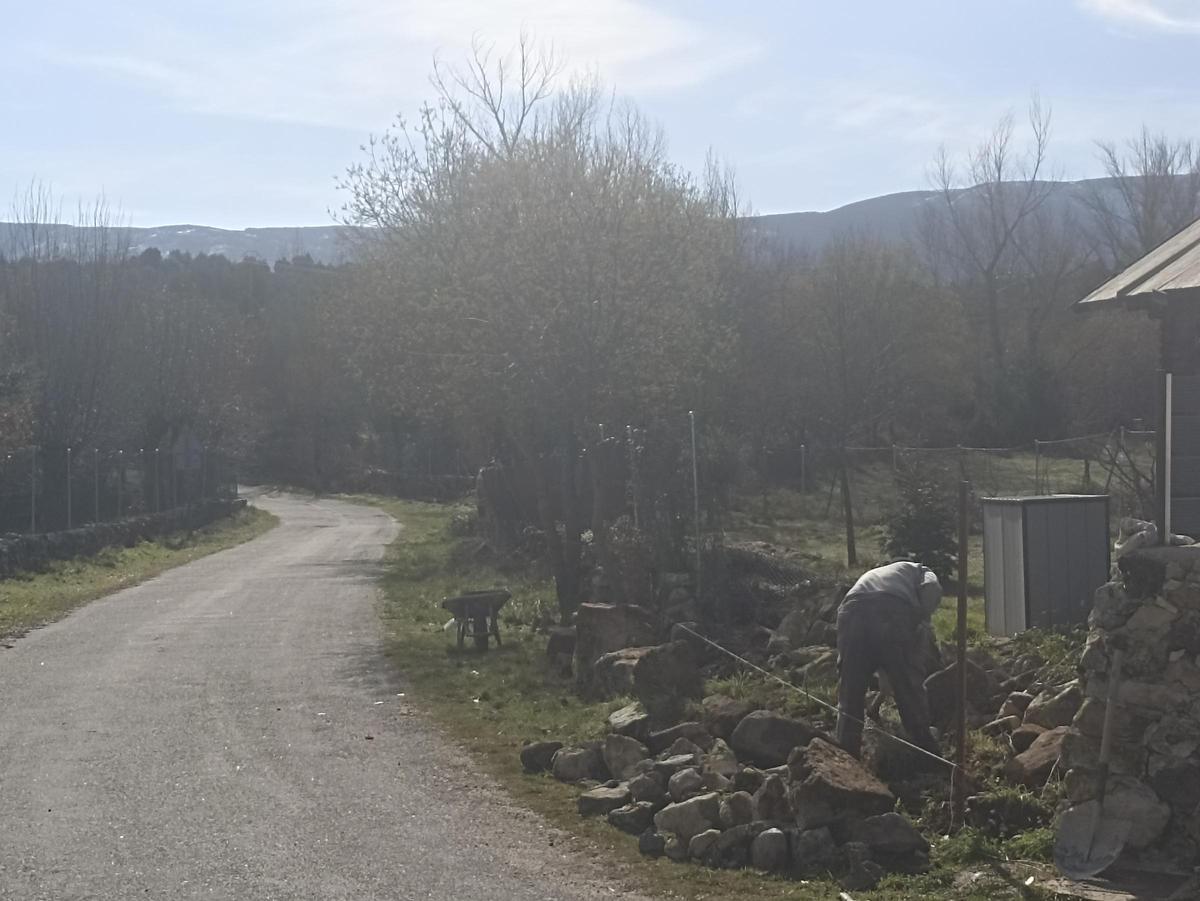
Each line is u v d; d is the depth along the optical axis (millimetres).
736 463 28406
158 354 45844
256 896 6480
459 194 18672
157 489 38281
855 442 41156
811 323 40000
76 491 31141
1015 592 12711
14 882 6742
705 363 18453
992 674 9891
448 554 28656
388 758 9648
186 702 11945
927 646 9992
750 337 35094
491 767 9344
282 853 7230
